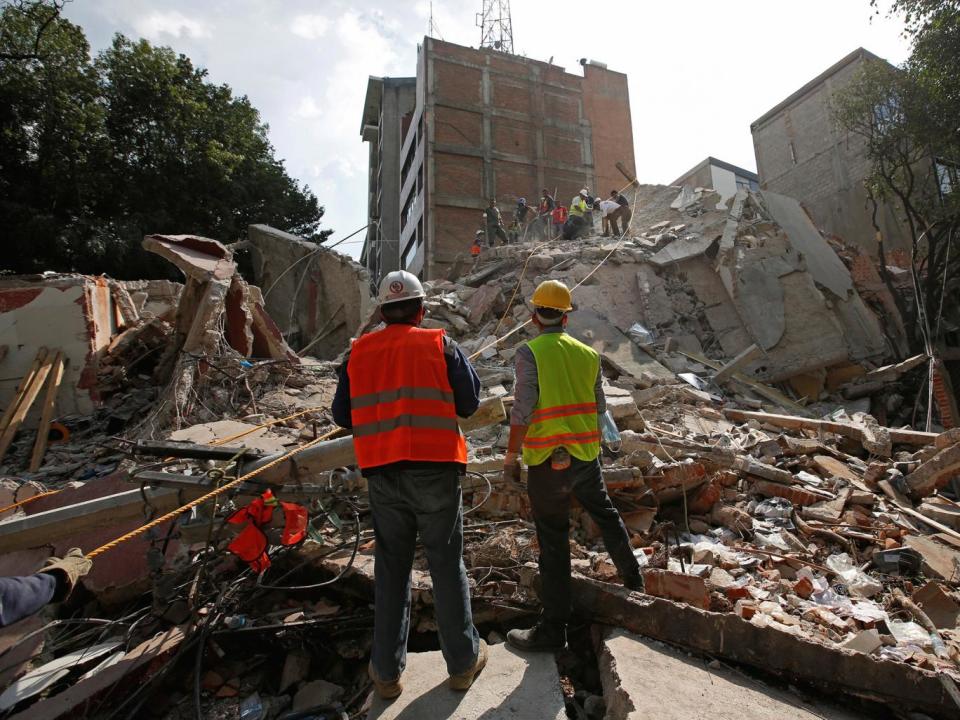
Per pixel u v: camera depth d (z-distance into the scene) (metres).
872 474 4.95
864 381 9.77
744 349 10.12
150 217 21.23
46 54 18.95
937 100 12.12
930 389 8.68
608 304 10.43
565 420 2.62
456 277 14.66
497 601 3.02
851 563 3.69
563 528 2.61
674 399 7.69
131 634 2.98
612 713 2.20
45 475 6.12
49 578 2.06
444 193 27.77
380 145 38.88
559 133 30.69
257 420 6.59
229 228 23.33
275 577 3.47
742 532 4.07
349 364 2.42
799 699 2.28
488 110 29.34
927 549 3.77
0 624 1.84
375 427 2.27
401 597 2.30
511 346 9.47
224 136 23.98
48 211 19.70
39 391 8.31
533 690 2.33
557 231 17.39
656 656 2.45
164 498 2.96
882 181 14.15
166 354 8.95
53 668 2.68
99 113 20.53
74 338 8.70
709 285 11.02
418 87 30.73
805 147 21.30
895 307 11.98
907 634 2.82
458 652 2.28
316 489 3.16
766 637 2.39
